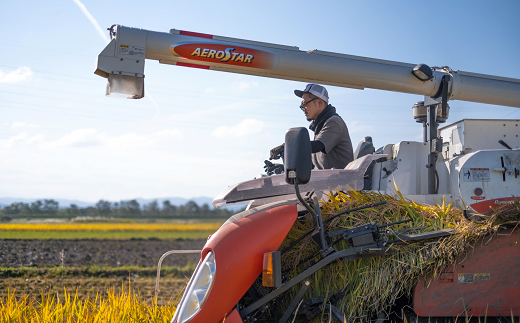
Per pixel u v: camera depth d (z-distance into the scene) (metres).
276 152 4.27
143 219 100.38
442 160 4.81
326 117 4.76
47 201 114.56
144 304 5.44
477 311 3.29
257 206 3.50
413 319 3.32
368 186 4.59
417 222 3.47
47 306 5.35
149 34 4.12
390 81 4.85
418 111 5.23
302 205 3.50
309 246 3.42
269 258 3.00
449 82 4.94
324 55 4.73
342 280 3.37
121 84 4.04
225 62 4.38
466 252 3.31
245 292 3.07
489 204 3.62
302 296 3.23
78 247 27.94
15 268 16.36
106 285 13.19
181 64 4.38
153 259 22.89
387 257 3.34
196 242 36.22
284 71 4.62
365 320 3.33
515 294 3.29
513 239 3.30
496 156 3.69
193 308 3.02
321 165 4.76
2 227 61.97
